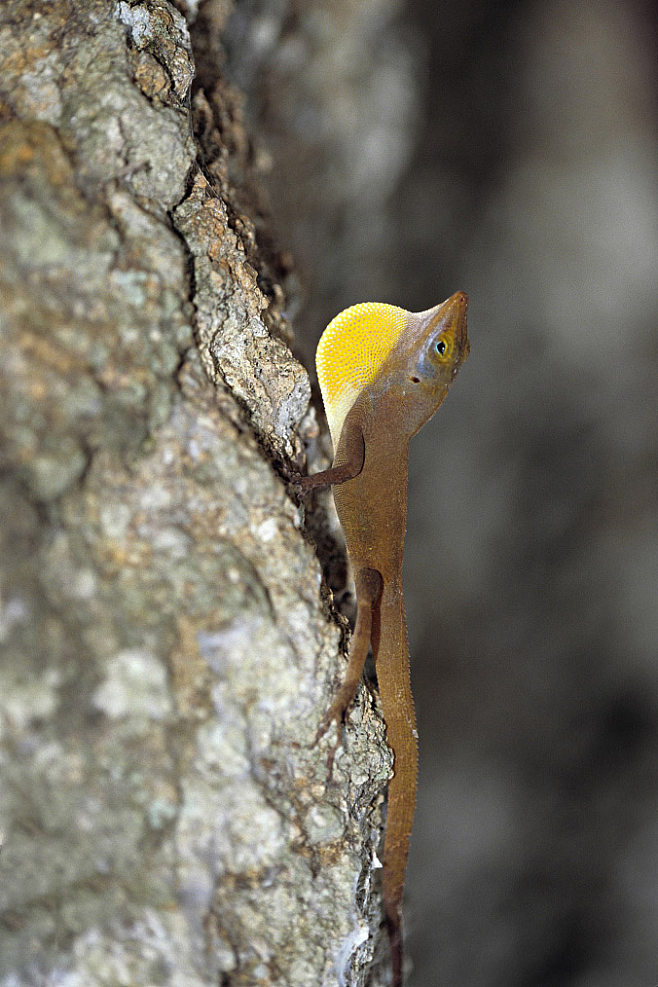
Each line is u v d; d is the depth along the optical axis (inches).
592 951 74.4
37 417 53.9
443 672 78.0
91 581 54.1
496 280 85.4
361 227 67.0
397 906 55.0
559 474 85.0
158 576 54.2
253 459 54.5
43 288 54.0
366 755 54.8
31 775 54.0
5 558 53.9
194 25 56.8
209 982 54.1
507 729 78.7
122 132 54.4
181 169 54.6
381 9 61.3
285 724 54.4
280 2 58.8
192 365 54.5
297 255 59.4
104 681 54.1
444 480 81.4
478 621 80.4
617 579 83.5
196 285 54.7
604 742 80.7
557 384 85.9
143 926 54.1
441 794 74.5
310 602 54.5
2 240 53.9
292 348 56.4
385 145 65.9
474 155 84.8
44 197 54.1
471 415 83.5
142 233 54.3
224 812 54.2
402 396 55.5
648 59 89.6
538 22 86.2
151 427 54.2
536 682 80.7
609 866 76.5
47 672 53.9
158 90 54.7
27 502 53.9
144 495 54.2
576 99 88.1
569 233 87.3
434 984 67.9
